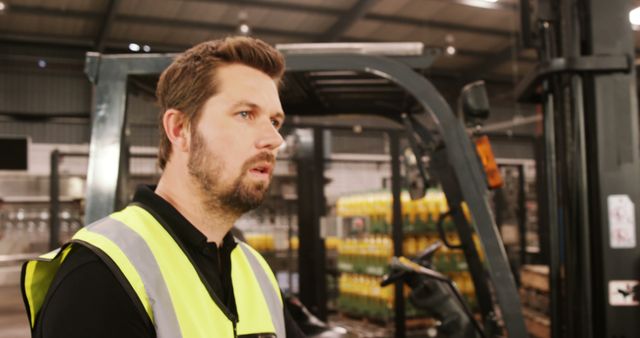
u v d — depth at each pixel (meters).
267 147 1.05
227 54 1.05
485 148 2.30
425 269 2.71
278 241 6.47
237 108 1.03
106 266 0.89
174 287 0.97
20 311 6.92
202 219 1.07
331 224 6.49
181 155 1.07
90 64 2.20
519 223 7.27
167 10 9.20
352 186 7.32
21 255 8.35
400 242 5.76
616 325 2.50
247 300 1.15
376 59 2.34
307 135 6.46
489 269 2.21
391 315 5.88
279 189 6.53
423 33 10.68
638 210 2.54
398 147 5.99
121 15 9.34
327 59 2.35
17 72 11.37
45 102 11.54
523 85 2.88
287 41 10.64
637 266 2.51
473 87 2.28
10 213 8.42
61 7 9.09
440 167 2.89
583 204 2.54
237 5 9.02
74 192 8.61
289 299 3.20
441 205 5.86
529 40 2.82
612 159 2.55
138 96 2.56
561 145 2.60
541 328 5.17
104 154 2.12
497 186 2.29
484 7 9.36
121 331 0.86
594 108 2.57
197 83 1.04
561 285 2.58
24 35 10.21
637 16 3.84
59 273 0.89
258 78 1.06
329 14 9.48
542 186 6.93
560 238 2.59
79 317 0.84
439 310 2.66
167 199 1.08
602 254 2.52
